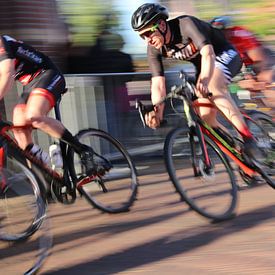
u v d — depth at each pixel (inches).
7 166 121.1
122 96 226.4
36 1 238.7
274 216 151.3
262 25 313.9
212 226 145.9
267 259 119.9
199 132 146.6
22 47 146.3
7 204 118.4
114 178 163.8
